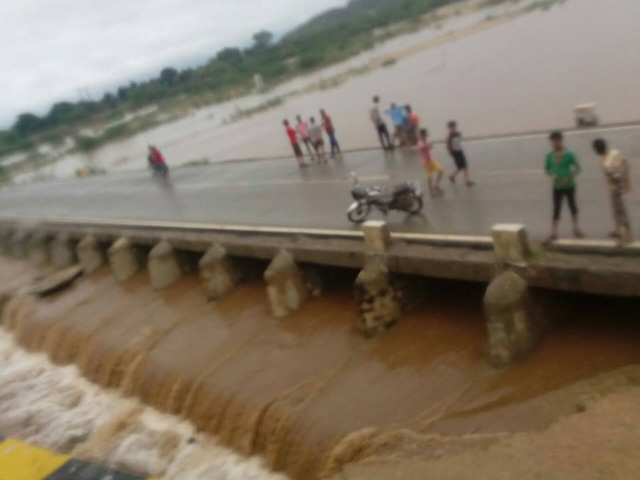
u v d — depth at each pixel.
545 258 11.45
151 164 37.31
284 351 15.41
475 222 14.57
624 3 54.91
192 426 15.30
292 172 26.19
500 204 15.28
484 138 22.08
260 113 63.28
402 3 125.56
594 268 10.55
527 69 40.72
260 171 28.67
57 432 16.67
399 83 52.31
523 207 14.62
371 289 13.99
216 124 67.88
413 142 24.22
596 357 10.82
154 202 28.78
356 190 17.11
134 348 18.27
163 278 21.48
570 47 43.03
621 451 8.02
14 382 20.58
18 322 24.94
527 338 11.56
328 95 59.19
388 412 12.03
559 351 11.38
